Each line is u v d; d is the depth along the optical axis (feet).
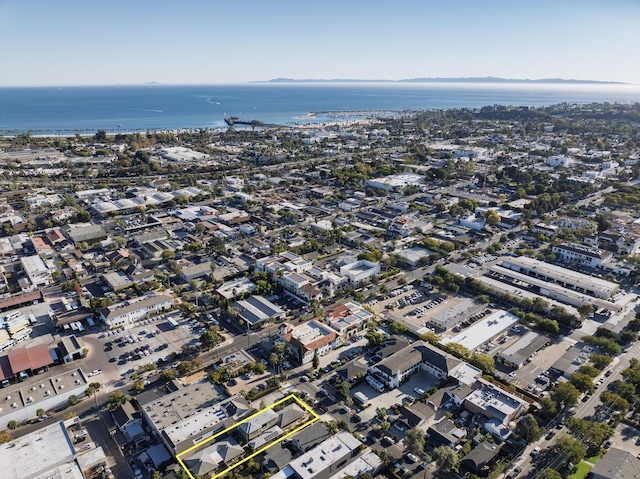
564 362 449.48
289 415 374.22
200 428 355.36
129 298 579.07
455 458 318.86
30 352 444.14
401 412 381.60
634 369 420.77
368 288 614.34
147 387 420.36
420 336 487.20
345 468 326.24
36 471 308.40
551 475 305.94
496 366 453.17
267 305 549.13
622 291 600.80
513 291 588.50
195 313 543.39
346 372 428.56
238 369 439.22
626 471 311.27
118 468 331.77
